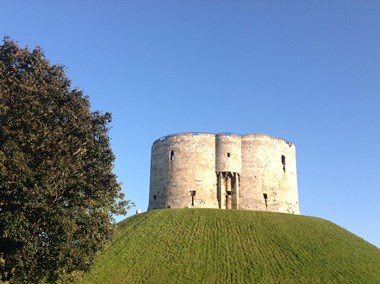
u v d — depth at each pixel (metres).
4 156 23.92
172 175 68.50
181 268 47.47
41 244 26.19
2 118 25.36
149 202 72.06
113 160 30.53
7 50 27.61
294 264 48.81
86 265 28.39
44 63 28.14
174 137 70.31
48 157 26.34
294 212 69.62
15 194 24.95
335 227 63.19
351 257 52.16
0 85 25.59
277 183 68.69
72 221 26.17
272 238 55.47
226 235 55.69
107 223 29.09
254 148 68.88
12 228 23.94
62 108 27.39
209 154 68.44
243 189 67.00
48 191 24.78
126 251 52.09
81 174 27.80
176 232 56.72
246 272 46.66
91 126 28.75
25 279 28.72
